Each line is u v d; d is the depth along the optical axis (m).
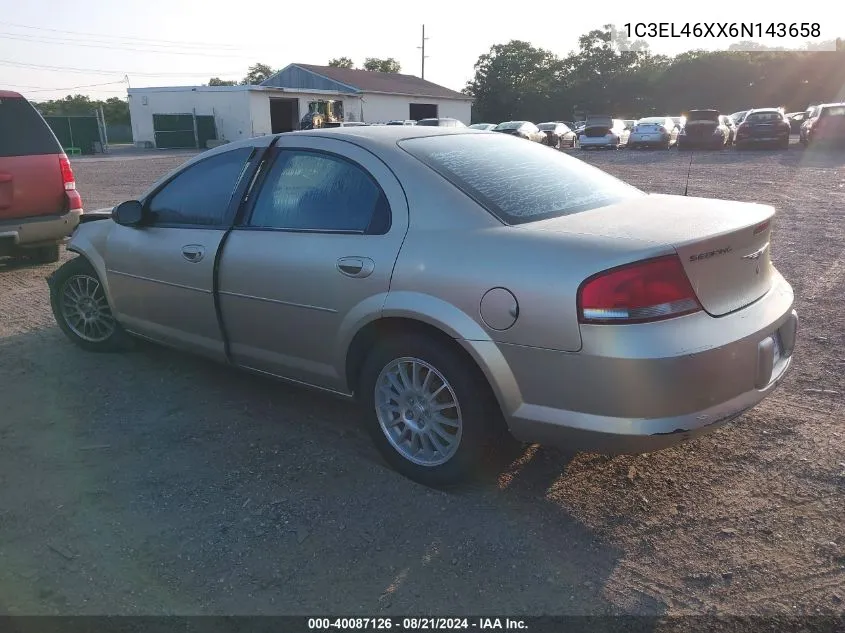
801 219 10.20
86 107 67.12
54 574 2.82
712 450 3.71
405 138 3.77
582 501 3.30
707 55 65.19
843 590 2.69
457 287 3.08
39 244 7.80
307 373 3.80
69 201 7.86
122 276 4.70
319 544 2.99
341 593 2.72
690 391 2.77
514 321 2.94
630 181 15.78
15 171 7.41
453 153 3.68
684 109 65.81
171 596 2.70
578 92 67.69
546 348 2.88
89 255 4.93
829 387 4.42
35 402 4.40
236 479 3.50
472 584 2.76
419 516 3.19
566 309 2.81
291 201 3.84
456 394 3.20
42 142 7.69
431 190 3.35
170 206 4.46
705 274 2.87
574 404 2.88
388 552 2.95
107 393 4.53
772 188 13.97
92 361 5.09
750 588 2.71
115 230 4.79
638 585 2.75
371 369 3.49
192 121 41.62
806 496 3.28
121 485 3.45
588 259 2.81
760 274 3.21
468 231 3.18
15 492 3.39
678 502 3.27
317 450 3.79
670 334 2.74
